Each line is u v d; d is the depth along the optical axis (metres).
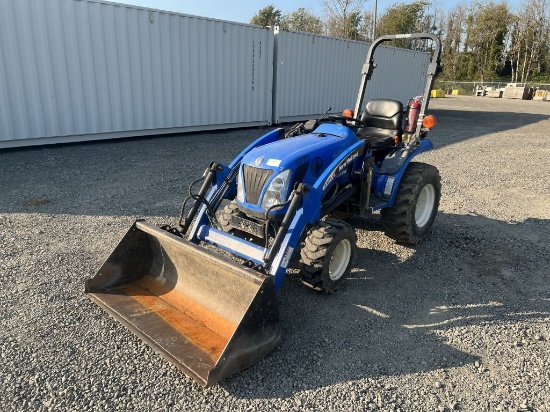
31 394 2.48
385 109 4.71
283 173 3.29
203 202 3.61
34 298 3.43
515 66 52.12
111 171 7.32
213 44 10.84
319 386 2.62
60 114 8.84
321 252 3.31
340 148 3.78
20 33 8.03
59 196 5.98
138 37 9.52
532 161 9.26
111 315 3.08
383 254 4.46
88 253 4.26
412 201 4.21
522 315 3.45
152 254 3.56
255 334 2.64
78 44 8.74
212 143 10.05
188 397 2.51
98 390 2.53
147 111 10.09
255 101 12.23
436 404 2.50
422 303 3.59
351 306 3.51
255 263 3.09
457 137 12.41
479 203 6.27
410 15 44.00
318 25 46.75
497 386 2.66
